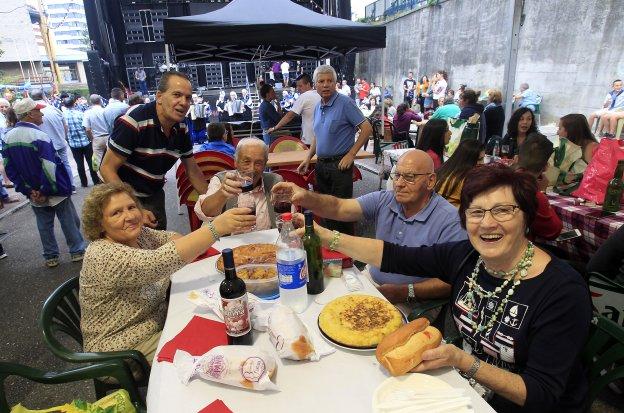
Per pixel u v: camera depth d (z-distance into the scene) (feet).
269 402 2.99
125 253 4.38
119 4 34.55
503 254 3.58
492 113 16.52
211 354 3.25
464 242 4.50
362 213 6.63
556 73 25.96
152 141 7.52
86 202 4.57
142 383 4.73
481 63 34.76
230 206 7.02
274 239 6.21
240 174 6.62
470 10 35.55
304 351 3.35
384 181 19.11
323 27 13.56
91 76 35.76
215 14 13.56
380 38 14.89
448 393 2.93
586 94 23.94
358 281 4.86
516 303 3.64
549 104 26.78
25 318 9.34
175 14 35.47
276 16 14.23
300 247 4.32
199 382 3.23
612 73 22.31
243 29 12.47
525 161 8.32
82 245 12.39
